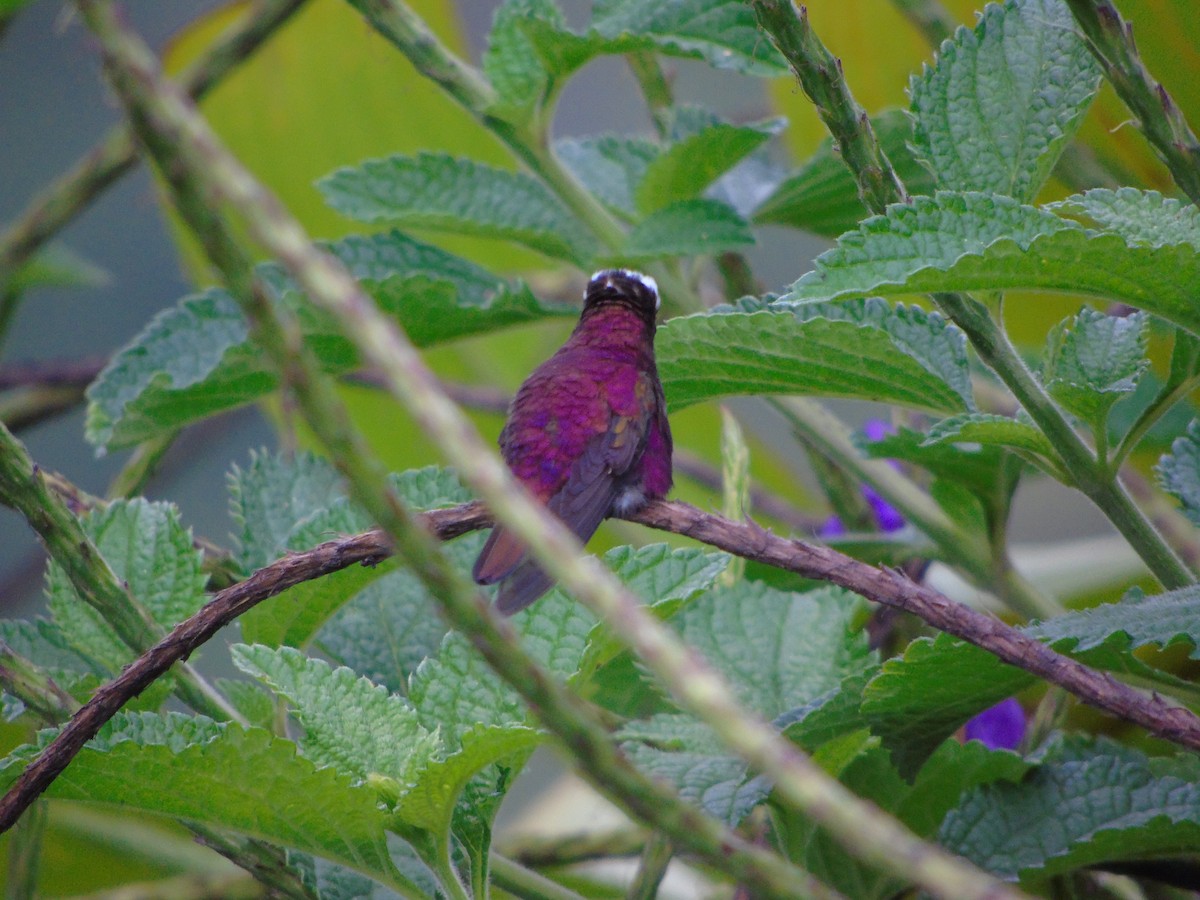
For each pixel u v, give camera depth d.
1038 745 3.04
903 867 1.93
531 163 3.07
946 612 2.99
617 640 3.00
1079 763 3.03
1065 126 3.01
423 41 3.07
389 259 3.07
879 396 3.02
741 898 3.02
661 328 3.02
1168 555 3.01
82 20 2.01
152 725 3.00
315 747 3.00
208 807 2.99
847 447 3.07
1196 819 3.01
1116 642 2.99
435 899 3.00
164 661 2.99
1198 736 2.98
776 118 3.07
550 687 2.28
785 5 3.00
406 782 2.99
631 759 3.01
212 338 3.07
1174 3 3.07
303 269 2.01
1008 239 2.98
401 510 2.23
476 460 2.04
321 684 3.00
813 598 3.04
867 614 3.07
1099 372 3.01
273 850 3.01
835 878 3.03
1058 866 3.01
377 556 3.00
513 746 2.98
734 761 3.01
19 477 3.01
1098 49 2.99
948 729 3.01
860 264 2.99
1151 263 2.98
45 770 2.98
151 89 2.01
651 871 3.02
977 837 3.02
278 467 3.06
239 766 2.99
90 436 3.06
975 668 3.00
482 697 3.01
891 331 3.02
